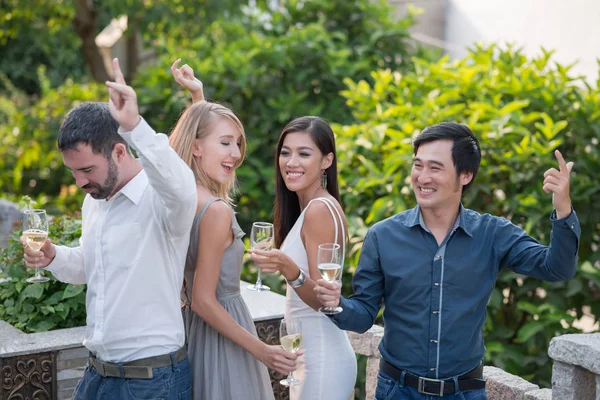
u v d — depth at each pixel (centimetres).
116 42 1367
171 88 685
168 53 751
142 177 259
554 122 508
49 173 1000
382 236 266
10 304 404
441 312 256
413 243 261
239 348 280
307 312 288
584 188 477
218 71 675
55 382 350
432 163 252
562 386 282
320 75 693
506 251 261
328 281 250
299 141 293
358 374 468
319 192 299
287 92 689
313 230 282
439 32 821
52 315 396
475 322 259
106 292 256
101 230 258
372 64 739
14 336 359
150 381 254
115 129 251
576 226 240
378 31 725
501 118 468
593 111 500
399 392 262
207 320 269
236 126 287
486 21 764
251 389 282
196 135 283
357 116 560
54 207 900
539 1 709
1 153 992
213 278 268
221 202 270
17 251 410
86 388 265
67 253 285
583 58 672
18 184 970
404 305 261
